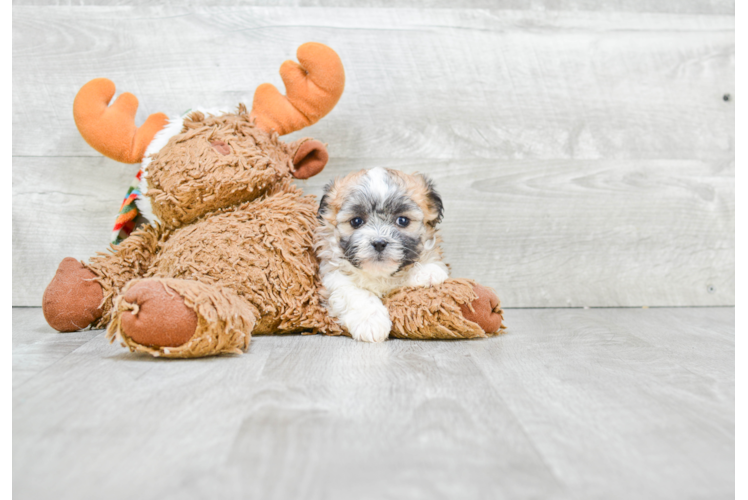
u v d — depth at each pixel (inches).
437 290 22.7
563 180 29.6
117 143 24.7
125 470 13.5
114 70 28.1
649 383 18.4
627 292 30.2
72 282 23.8
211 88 28.4
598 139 29.6
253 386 17.7
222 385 17.8
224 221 22.9
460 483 13.1
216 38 28.2
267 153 23.8
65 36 27.9
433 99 29.0
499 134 29.2
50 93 28.1
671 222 30.2
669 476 13.6
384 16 28.6
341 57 28.6
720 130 30.2
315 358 20.4
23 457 14.0
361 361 20.1
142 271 24.5
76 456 14.1
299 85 24.7
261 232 22.9
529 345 22.4
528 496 12.6
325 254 23.8
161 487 12.8
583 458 14.2
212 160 22.7
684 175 30.1
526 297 29.8
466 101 29.0
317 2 28.4
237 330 20.3
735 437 15.1
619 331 24.8
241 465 13.7
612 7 29.4
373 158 29.0
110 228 28.7
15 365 19.5
